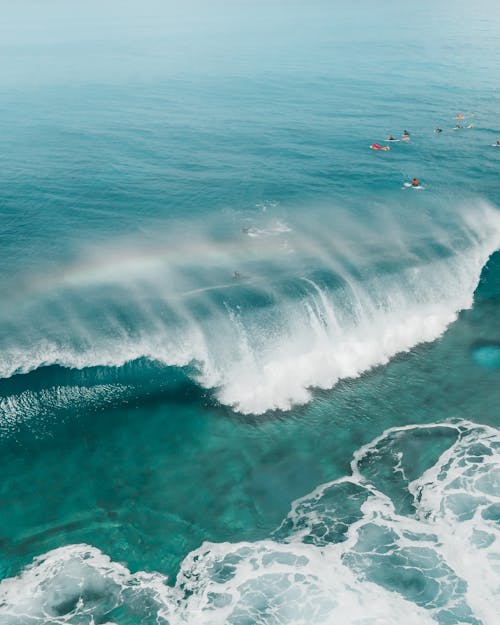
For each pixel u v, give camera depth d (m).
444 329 30.83
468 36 168.75
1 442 22.83
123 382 25.80
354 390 26.23
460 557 18.00
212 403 25.11
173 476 21.47
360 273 33.25
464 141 64.62
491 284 35.06
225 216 44.00
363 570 17.70
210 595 17.09
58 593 17.09
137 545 18.73
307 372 26.88
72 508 20.08
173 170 54.81
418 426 24.02
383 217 43.38
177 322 28.86
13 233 40.75
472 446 22.73
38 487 20.91
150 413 24.48
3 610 16.52
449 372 27.44
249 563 18.09
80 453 22.48
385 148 61.59
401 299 32.09
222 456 22.42
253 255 36.78
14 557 18.23
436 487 20.78
